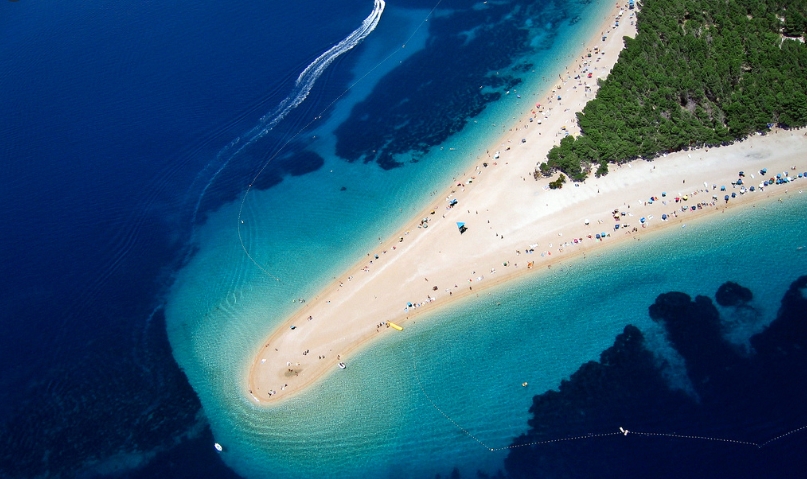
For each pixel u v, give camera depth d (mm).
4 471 136875
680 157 174000
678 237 159625
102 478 134000
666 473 120312
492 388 140000
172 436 140000
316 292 166000
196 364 153625
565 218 168375
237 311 164875
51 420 144875
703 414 127000
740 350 135375
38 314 167125
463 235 170375
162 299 169500
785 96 172875
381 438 135375
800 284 144875
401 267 167125
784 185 163250
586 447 126500
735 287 147375
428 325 153750
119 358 156250
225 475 132625
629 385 134375
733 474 118250
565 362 141500
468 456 129875
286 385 146875
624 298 150750
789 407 125000
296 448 136000
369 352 150750
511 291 157125
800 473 116625
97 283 174375
